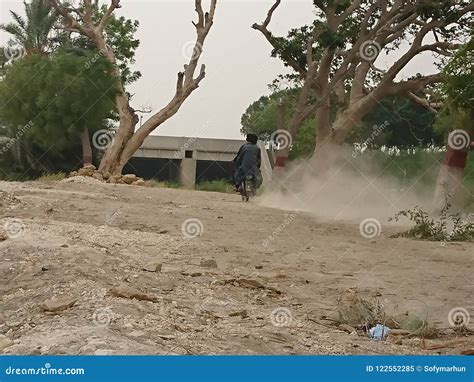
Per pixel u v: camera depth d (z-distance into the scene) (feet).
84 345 20.81
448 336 29.17
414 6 123.65
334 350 24.45
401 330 29.17
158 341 22.13
